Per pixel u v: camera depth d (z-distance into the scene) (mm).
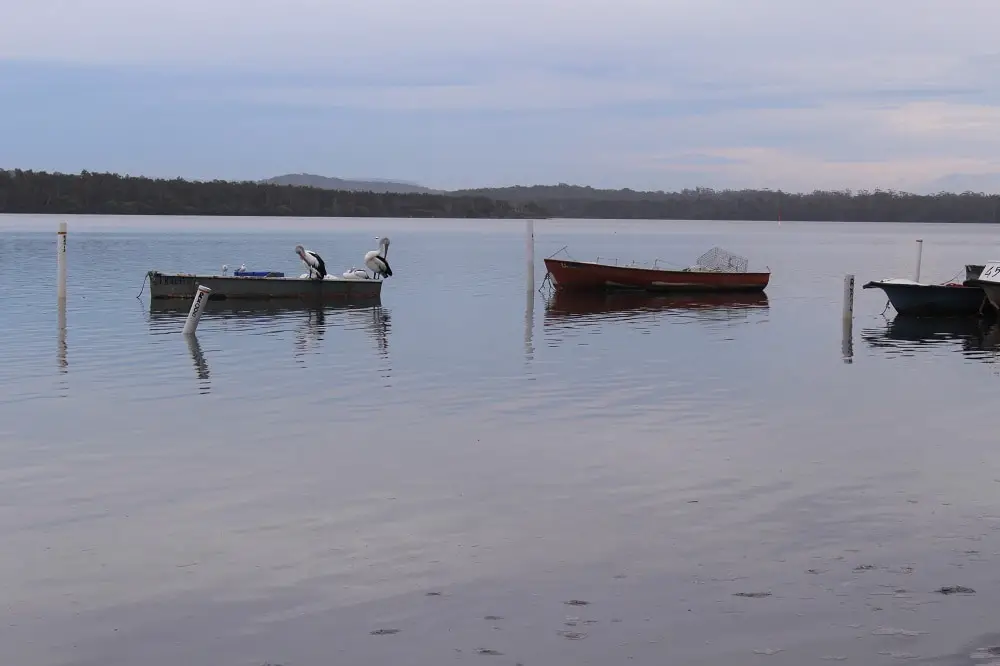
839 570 10258
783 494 13023
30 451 15453
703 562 10539
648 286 47156
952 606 9312
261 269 61781
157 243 93938
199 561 10680
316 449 15625
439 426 17234
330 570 10406
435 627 9031
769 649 8523
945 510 12297
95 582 10109
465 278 57125
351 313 37250
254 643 8758
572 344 28328
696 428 17062
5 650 8641
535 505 12602
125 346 27344
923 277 62594
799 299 45219
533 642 8719
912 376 22906
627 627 8984
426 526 11797
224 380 21922
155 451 15484
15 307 37156
